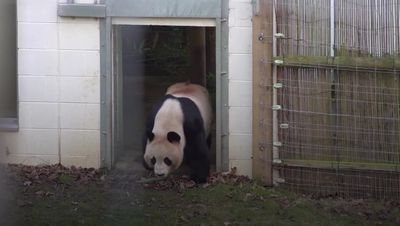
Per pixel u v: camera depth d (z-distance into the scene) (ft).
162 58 42.88
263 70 25.68
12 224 21.79
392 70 25.00
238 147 26.78
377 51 25.08
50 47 26.91
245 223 22.52
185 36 44.32
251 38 26.30
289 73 25.57
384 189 25.59
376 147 25.46
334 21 25.20
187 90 27.78
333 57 25.18
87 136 27.30
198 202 24.41
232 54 26.45
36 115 27.20
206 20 26.63
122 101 30.14
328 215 23.63
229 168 26.89
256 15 25.55
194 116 26.16
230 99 26.63
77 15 26.53
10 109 27.91
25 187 25.26
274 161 25.90
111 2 26.58
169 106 26.32
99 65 26.96
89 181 26.18
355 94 25.34
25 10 26.73
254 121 26.02
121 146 29.81
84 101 27.12
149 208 23.70
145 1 26.55
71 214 22.85
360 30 25.09
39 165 27.37
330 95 25.45
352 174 25.67
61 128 27.27
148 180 26.22
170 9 26.53
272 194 25.20
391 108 25.22
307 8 25.25
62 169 27.12
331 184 25.81
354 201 25.17
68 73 27.02
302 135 25.77
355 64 25.11
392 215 23.81
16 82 27.61
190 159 26.21
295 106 25.68
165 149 25.58
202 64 33.71
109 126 27.22
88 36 26.84
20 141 27.35
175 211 23.44
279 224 22.57
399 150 25.32
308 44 25.38
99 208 23.56
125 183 26.12
